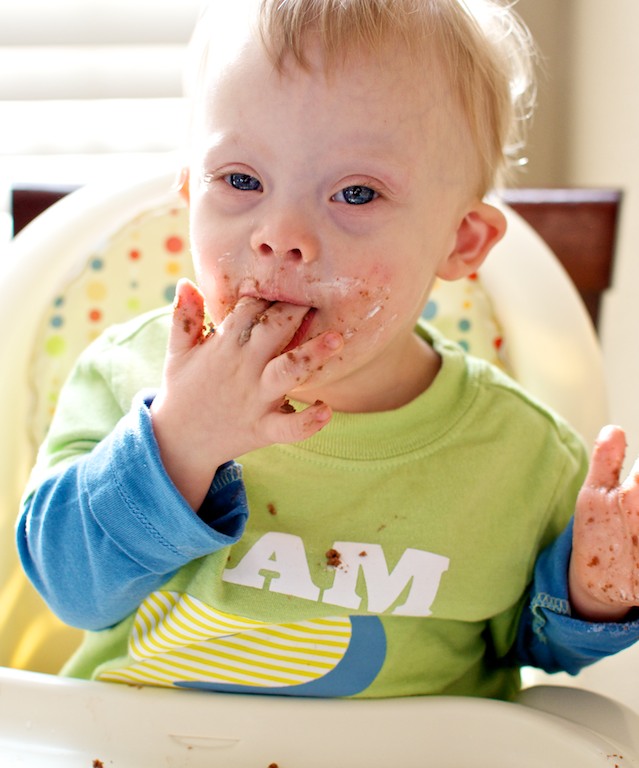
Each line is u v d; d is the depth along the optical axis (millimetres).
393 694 689
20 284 796
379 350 646
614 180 1251
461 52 665
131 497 576
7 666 771
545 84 1403
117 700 612
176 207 844
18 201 897
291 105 584
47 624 800
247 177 599
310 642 670
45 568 626
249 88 591
